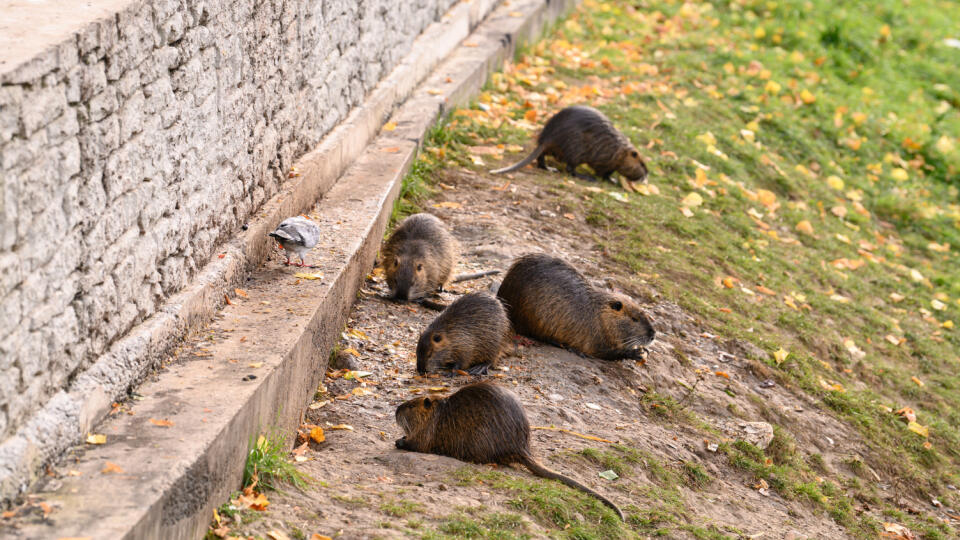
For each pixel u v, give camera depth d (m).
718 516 6.89
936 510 8.79
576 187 12.52
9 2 5.32
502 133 13.78
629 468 6.91
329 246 8.45
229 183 7.42
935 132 19.50
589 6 22.20
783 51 21.02
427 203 11.18
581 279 8.77
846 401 9.73
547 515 5.83
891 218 15.96
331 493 5.70
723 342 9.91
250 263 7.64
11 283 4.34
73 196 4.92
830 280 12.70
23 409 4.52
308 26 9.31
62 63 4.72
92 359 5.22
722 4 23.22
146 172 5.84
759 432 8.29
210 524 5.08
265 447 5.76
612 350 8.65
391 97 12.28
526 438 6.57
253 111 7.91
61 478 4.60
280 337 6.52
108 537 4.13
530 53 17.78
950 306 13.44
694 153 14.61
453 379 7.79
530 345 8.72
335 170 10.03
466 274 9.71
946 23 25.28
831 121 18.12
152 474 4.66
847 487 8.47
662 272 10.98
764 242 12.87
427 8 14.48
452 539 5.25
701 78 18.20
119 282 5.51
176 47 6.23
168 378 5.76
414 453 6.55
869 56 22.25
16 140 4.34
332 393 7.36
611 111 15.43
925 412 10.47
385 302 8.95
